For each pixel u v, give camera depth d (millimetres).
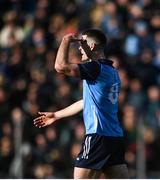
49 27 45875
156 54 42688
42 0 47844
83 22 45438
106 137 20781
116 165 20859
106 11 45344
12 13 47188
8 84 41312
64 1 47375
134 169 35562
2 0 49875
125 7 45250
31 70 42500
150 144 35969
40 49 43500
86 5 46656
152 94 39062
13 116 37656
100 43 21094
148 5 45844
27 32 45750
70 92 39562
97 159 20750
